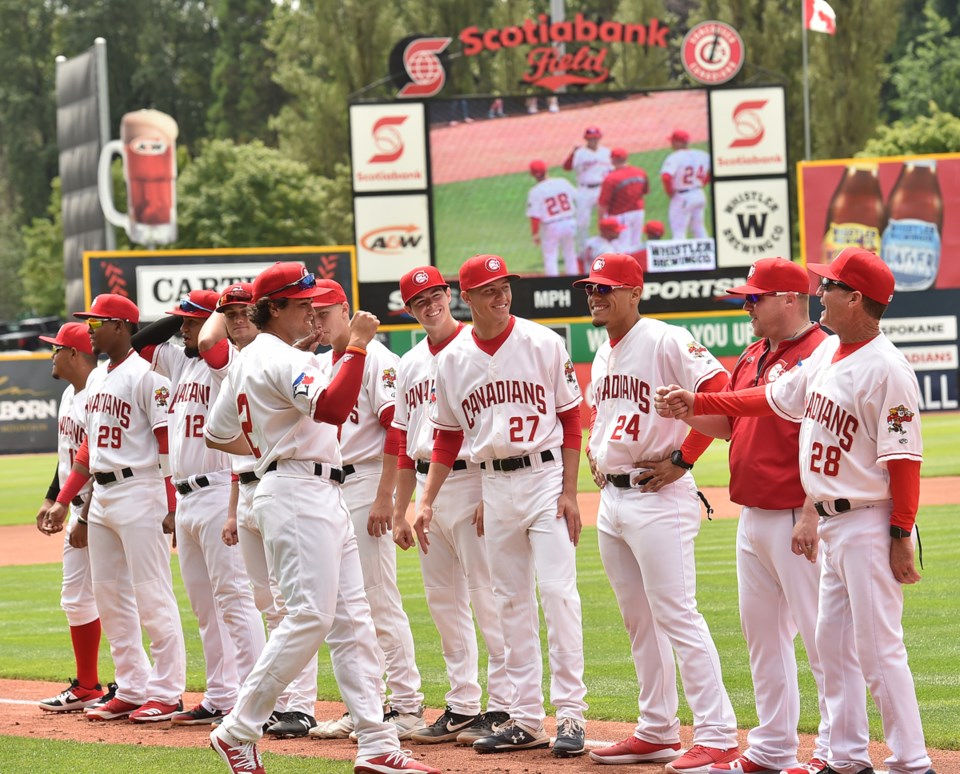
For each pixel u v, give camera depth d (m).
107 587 27.84
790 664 21.03
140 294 97.69
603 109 98.31
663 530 21.73
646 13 166.88
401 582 46.62
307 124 181.12
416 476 26.67
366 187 98.44
